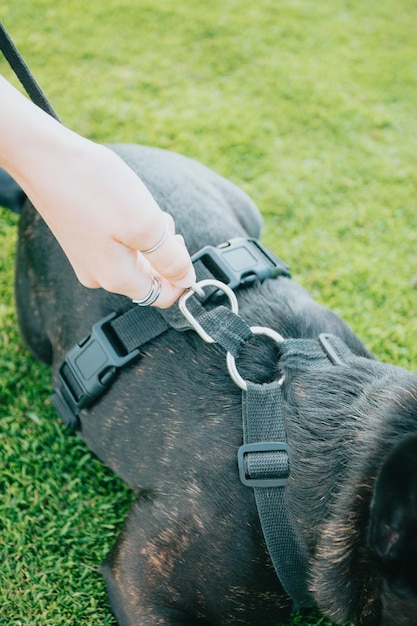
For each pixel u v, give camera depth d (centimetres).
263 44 150
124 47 144
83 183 54
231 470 66
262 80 142
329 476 64
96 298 76
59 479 90
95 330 73
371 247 116
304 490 64
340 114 137
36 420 94
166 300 62
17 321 93
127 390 72
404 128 137
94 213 55
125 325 73
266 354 70
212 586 68
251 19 156
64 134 55
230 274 74
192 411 69
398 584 56
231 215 89
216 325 67
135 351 72
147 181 82
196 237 78
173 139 127
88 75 137
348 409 66
